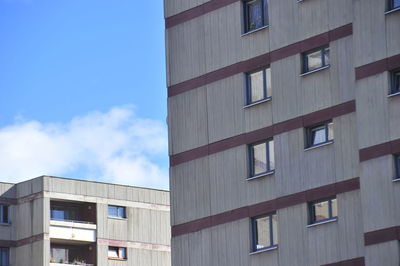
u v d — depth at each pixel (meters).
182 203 72.88
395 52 63.56
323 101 67.25
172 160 73.88
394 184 62.44
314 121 67.44
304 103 68.06
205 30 73.69
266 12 71.19
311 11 68.56
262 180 69.31
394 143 62.81
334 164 66.12
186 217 72.56
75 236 120.81
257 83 70.81
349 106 66.00
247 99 71.06
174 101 74.50
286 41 69.50
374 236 62.69
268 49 70.31
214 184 71.56
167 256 126.88
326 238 65.75
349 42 66.56
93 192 123.25
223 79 72.25
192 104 73.50
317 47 68.06
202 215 71.75
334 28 67.31
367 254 62.78
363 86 64.56
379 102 63.75
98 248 121.69
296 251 66.94
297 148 68.00
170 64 75.19
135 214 125.62
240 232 69.75
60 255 121.50
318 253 65.94
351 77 66.19
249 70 71.00
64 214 122.56
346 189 65.38
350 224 64.88
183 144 73.56
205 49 73.50
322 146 66.88
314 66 68.25
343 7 67.12
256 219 69.44
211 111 72.50
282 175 68.38
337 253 65.19
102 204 123.50
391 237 62.03
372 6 64.81
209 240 71.19
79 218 123.25
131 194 126.06
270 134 69.31
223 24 72.81
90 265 121.06
